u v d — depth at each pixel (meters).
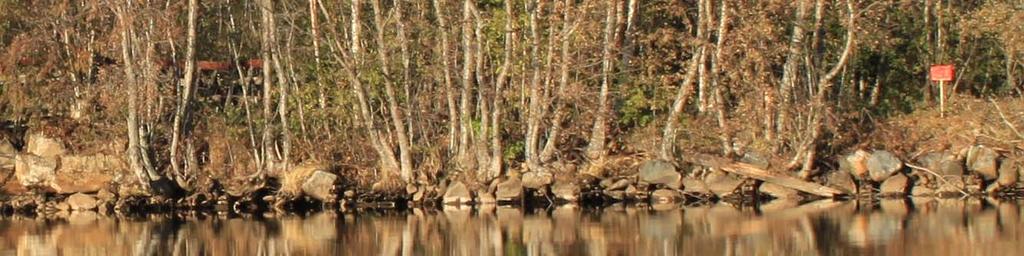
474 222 36.78
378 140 43.38
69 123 44.69
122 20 42.56
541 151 43.53
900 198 42.03
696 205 41.25
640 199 42.41
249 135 45.78
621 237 32.66
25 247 32.91
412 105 44.41
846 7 44.34
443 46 43.16
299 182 42.38
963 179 42.38
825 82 43.34
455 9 43.53
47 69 45.25
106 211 41.53
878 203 40.56
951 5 51.00
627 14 45.88
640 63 44.19
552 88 43.50
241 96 47.25
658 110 45.25
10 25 47.19
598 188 42.53
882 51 48.16
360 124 44.59
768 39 43.81
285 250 31.55
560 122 43.19
